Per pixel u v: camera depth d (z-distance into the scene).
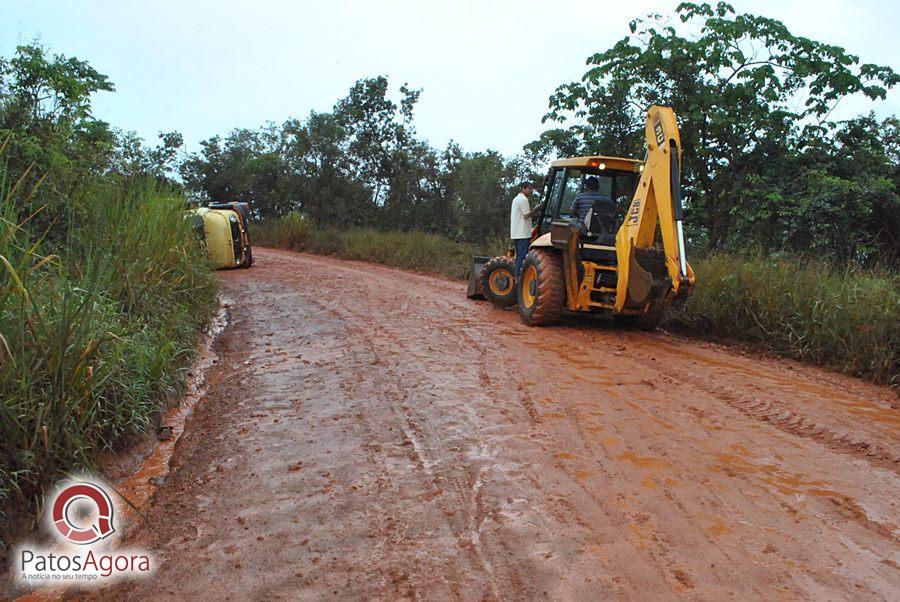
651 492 3.52
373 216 27.06
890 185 10.18
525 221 9.67
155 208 7.69
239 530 3.17
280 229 25.34
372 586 2.68
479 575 2.74
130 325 5.12
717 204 11.88
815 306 6.90
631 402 5.09
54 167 6.52
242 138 32.81
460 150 25.20
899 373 5.98
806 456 4.07
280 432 4.47
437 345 6.99
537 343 7.25
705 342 7.77
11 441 3.22
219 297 10.22
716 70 11.50
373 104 27.62
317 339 7.30
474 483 3.61
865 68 11.14
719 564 2.82
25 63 7.10
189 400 5.29
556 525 3.15
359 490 3.56
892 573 2.78
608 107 12.82
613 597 2.58
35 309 3.60
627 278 7.52
